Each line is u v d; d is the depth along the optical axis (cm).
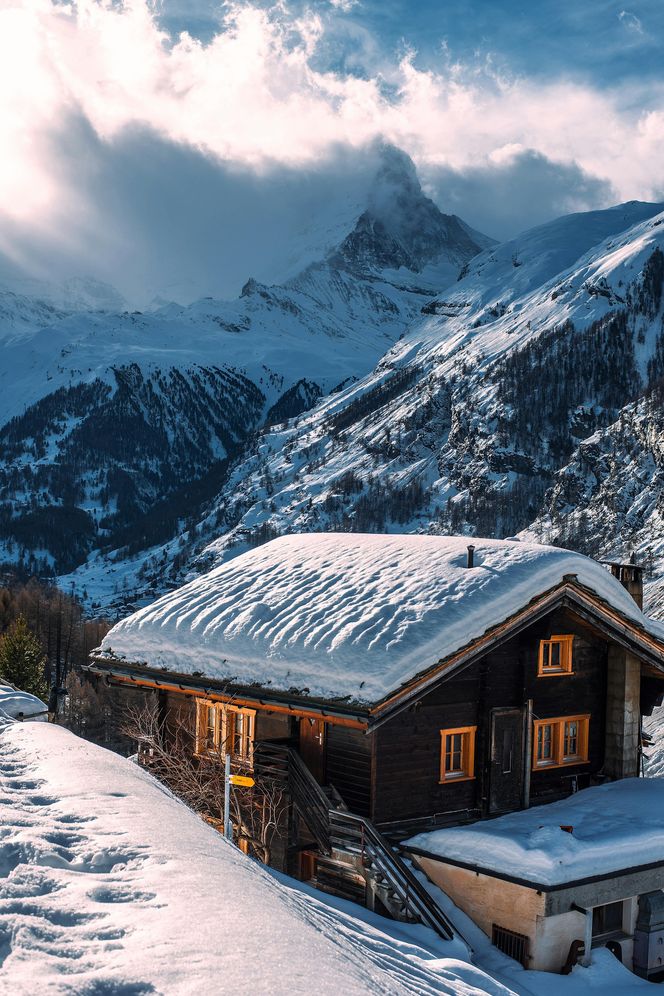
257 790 2383
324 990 512
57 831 728
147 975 483
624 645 2453
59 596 12744
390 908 1977
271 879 895
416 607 2180
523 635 2341
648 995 1847
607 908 2028
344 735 2192
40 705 1752
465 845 2000
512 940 1903
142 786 948
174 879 645
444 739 2225
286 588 2519
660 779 2492
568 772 2473
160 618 2631
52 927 539
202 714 2595
